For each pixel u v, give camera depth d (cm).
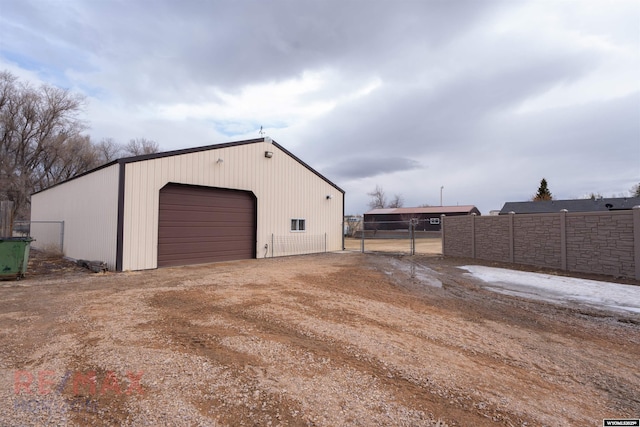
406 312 577
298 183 1681
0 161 3045
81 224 1252
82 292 688
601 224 949
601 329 511
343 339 419
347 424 234
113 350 363
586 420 258
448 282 902
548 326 522
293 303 607
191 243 1223
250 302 608
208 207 1285
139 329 439
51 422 229
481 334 471
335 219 1944
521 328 508
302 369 326
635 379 340
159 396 267
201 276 924
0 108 3088
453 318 552
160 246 1123
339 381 303
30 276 906
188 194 1216
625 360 392
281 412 247
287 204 1617
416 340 430
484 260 1381
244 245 1426
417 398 278
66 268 1062
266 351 370
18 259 841
